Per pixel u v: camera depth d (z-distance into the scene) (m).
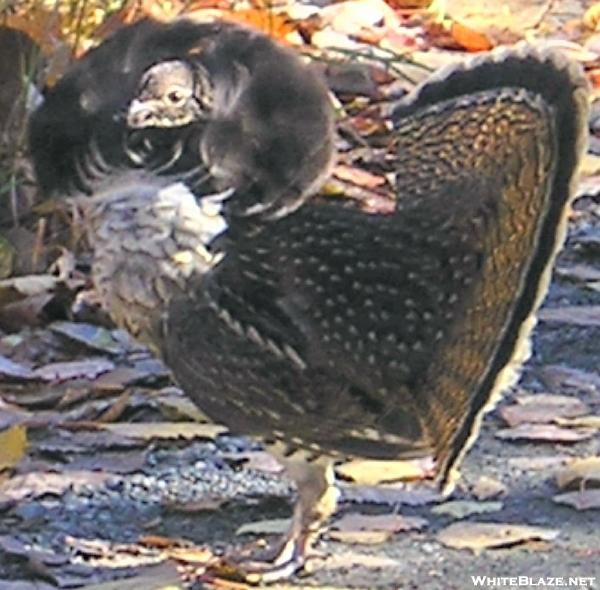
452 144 8.99
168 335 8.93
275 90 8.93
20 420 11.12
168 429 11.01
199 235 8.80
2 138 13.10
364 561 9.68
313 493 9.40
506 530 9.96
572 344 12.41
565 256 13.83
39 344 12.18
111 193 8.88
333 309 8.80
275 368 8.83
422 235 8.84
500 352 8.47
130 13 13.70
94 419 11.22
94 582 9.50
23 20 13.33
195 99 8.84
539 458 10.82
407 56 16.25
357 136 15.00
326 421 8.91
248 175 8.88
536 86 8.64
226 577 9.57
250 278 8.83
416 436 8.91
